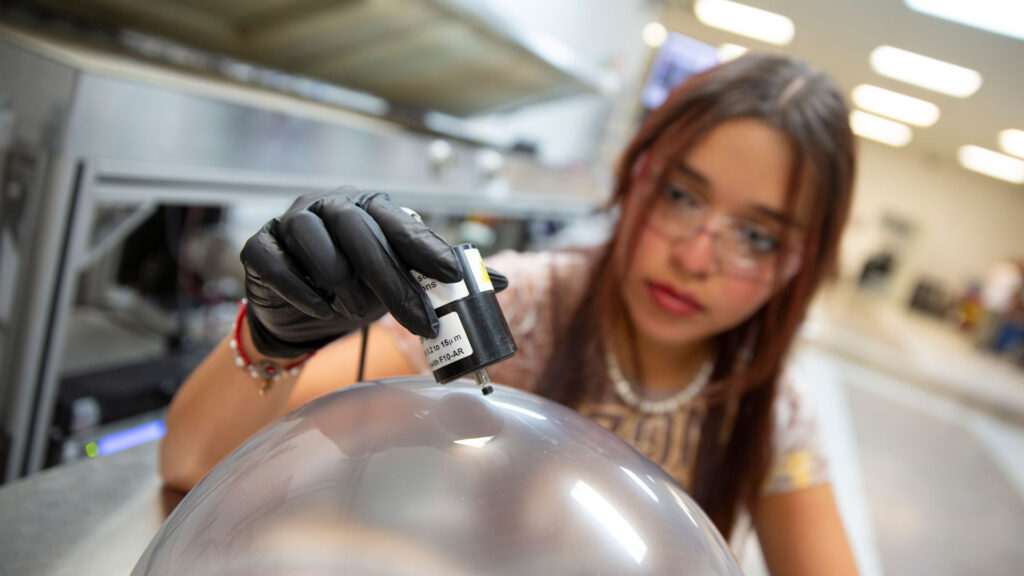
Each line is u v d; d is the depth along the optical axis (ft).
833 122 1.93
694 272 1.94
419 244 1.04
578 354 2.27
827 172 1.91
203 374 1.58
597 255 2.35
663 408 2.39
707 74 2.05
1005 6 8.29
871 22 10.16
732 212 1.90
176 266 4.33
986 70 11.29
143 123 2.52
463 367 1.06
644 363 2.34
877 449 11.15
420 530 0.85
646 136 2.22
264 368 1.46
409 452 0.96
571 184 7.52
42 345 2.42
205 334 4.16
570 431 1.11
